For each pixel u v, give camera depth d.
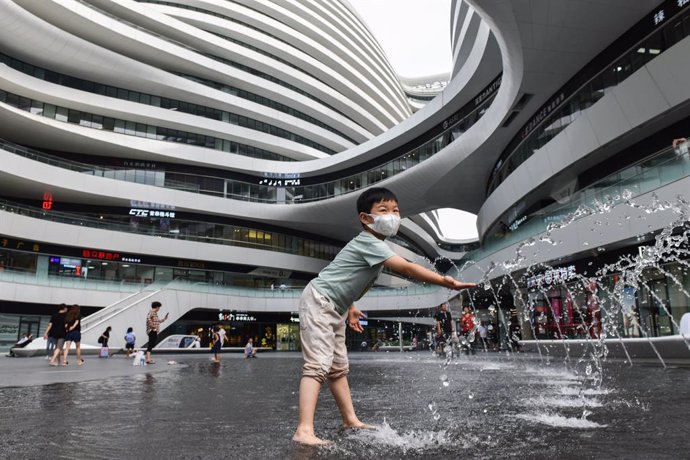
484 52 22.08
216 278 40.78
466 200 35.25
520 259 18.09
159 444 2.26
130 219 37.47
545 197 21.84
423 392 4.84
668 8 13.56
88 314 28.41
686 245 12.09
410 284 33.84
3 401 4.18
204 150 39.75
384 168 36.19
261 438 2.40
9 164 29.45
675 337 8.66
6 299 25.02
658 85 12.75
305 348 2.52
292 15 52.50
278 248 43.62
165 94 39.88
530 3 13.89
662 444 2.14
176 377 7.50
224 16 47.91
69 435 2.52
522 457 1.92
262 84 45.53
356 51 60.91
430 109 30.47
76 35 35.62
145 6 42.56
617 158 16.70
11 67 32.56
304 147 46.56
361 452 2.04
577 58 16.95
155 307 13.08
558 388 4.95
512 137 24.08
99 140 35.16
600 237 13.55
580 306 16.38
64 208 35.47
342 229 45.44
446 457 1.93
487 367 9.68
